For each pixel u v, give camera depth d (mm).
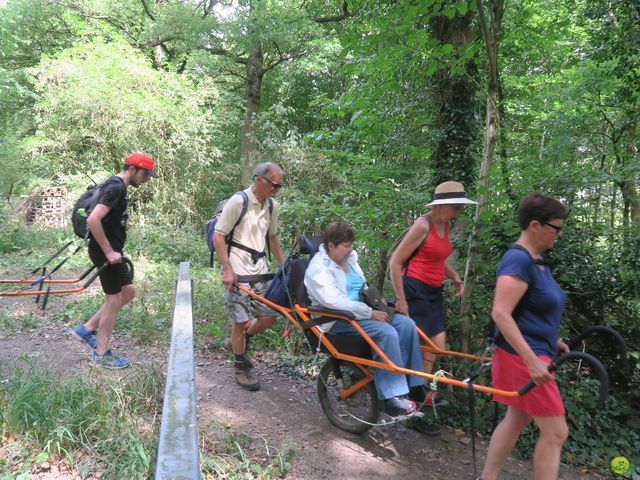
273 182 4082
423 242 3832
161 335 5352
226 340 5082
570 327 5527
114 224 4215
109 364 4266
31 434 2916
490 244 4867
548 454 2609
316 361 5090
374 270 7059
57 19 17375
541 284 2607
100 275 4234
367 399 3799
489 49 4414
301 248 3955
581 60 9250
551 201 2619
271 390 4430
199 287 7215
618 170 5188
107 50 12984
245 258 4098
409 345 3518
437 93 6719
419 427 3953
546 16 7953
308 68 18000
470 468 3564
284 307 3914
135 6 18062
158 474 1033
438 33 6598
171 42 18312
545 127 8148
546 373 2463
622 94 8336
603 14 7777
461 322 4566
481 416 4262
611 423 4688
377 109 6430
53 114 12062
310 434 3650
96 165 12766
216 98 15367
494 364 2822
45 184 12391
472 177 6719
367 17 5938
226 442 3236
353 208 6246
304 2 17406
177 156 12992
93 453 2834
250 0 15805
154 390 3590
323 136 6996
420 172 6746
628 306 5645
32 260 8820
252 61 16938
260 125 15555
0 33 15703
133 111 12125
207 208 14555
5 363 4211
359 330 3379
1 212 11117
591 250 5809
